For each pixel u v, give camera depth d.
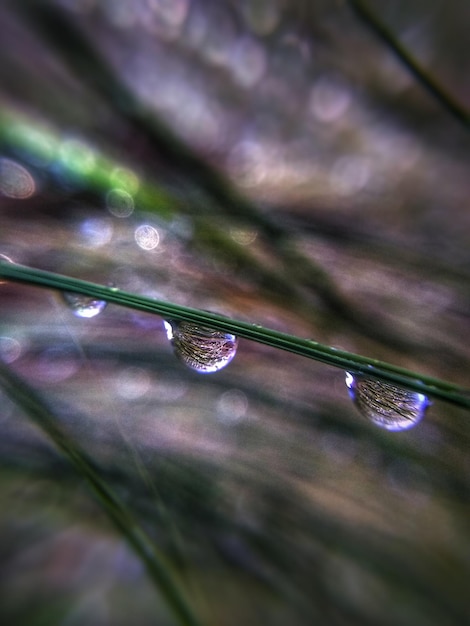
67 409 0.05
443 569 0.05
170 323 0.05
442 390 0.05
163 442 0.05
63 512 0.05
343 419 0.05
